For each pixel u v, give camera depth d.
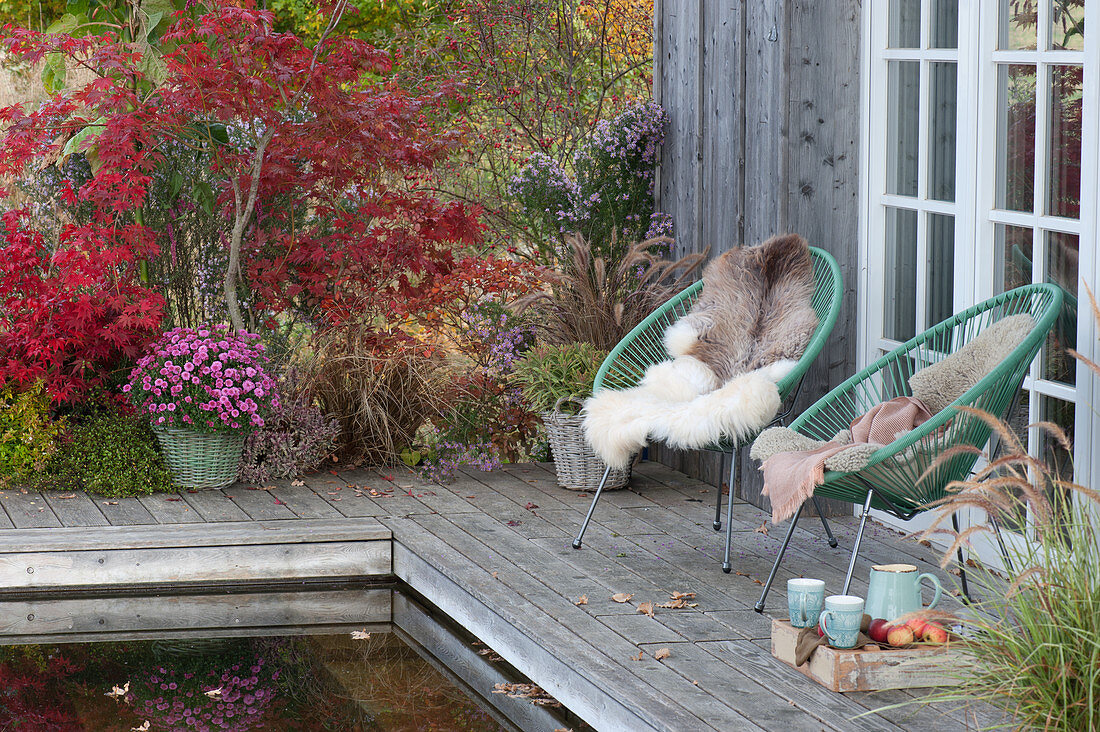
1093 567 2.69
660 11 6.03
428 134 5.92
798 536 4.71
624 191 6.20
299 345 6.14
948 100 4.45
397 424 5.84
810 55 4.85
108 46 5.45
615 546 4.56
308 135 5.68
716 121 5.51
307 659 4.11
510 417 5.94
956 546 2.61
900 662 3.12
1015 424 4.16
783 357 4.46
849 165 4.94
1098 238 3.74
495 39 8.55
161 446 5.29
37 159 6.29
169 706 3.67
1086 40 3.76
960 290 4.39
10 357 5.46
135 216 6.14
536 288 6.11
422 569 4.49
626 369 4.95
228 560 4.67
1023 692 2.64
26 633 4.34
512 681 3.87
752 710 3.01
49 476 5.24
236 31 5.41
